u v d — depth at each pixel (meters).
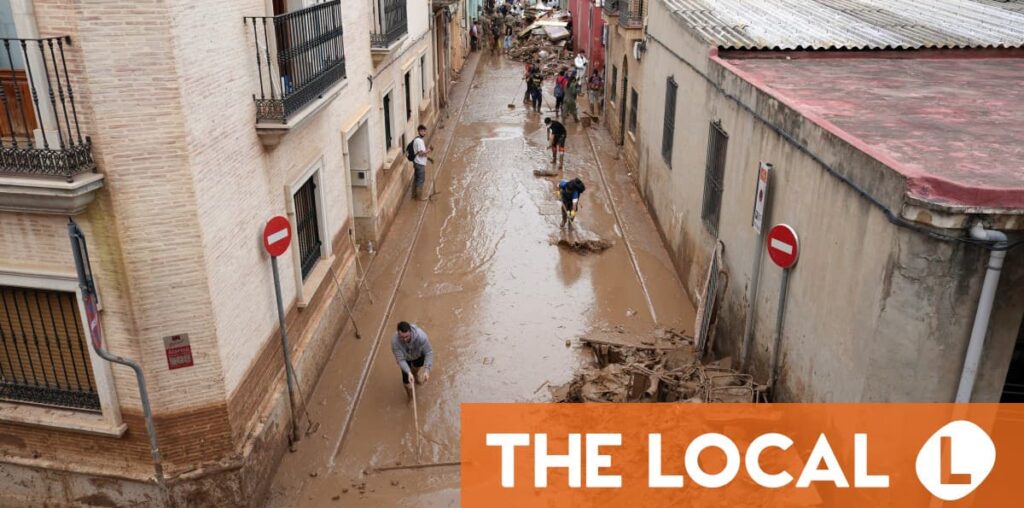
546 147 21.03
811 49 11.36
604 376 9.22
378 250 13.84
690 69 12.30
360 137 12.77
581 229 15.09
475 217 15.74
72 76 5.79
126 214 6.21
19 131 6.39
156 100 6.01
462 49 34.03
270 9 7.95
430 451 8.48
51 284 6.54
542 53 35.41
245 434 7.50
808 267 7.28
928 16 14.09
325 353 10.16
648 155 16.16
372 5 12.84
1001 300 5.47
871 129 7.39
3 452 7.32
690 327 11.22
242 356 7.47
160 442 7.01
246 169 7.48
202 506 7.27
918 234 5.46
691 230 12.04
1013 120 7.85
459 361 10.28
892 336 5.79
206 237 6.60
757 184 8.60
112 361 6.36
